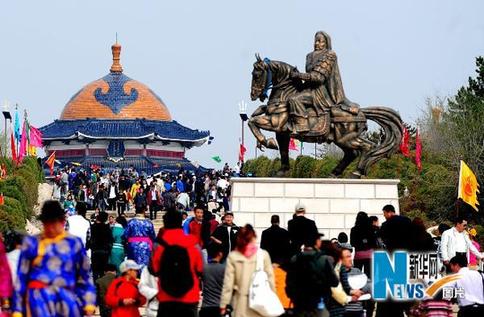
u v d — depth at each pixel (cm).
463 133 10750
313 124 6869
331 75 6919
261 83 6850
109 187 12588
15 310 2898
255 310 3391
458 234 4928
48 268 2900
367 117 6975
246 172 13962
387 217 4634
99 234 5162
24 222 8456
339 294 3581
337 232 6800
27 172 10950
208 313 3738
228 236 4928
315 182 6800
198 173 14775
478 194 10012
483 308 3900
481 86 12356
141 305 3722
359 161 6950
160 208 11850
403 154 10988
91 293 2958
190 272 3475
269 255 3672
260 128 6888
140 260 5006
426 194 10081
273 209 6762
